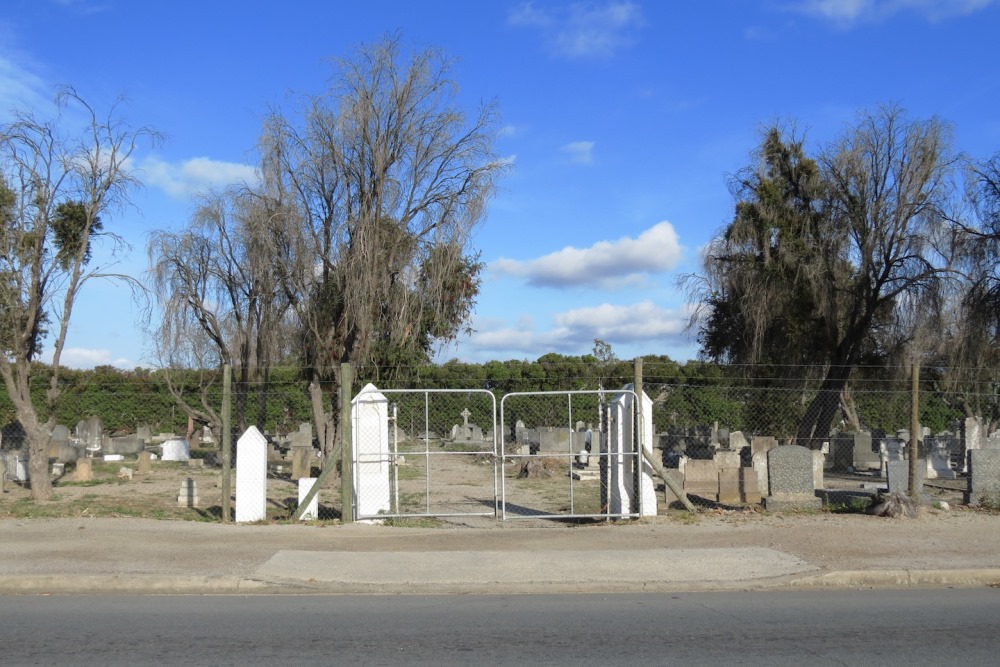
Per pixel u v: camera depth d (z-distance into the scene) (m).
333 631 7.60
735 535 12.00
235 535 11.94
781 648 7.10
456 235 20.39
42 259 16.97
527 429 33.84
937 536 11.88
